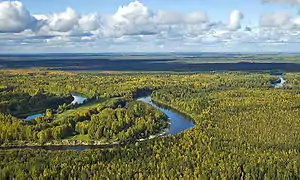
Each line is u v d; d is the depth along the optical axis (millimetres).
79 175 169750
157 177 166000
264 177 171000
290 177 171125
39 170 172625
